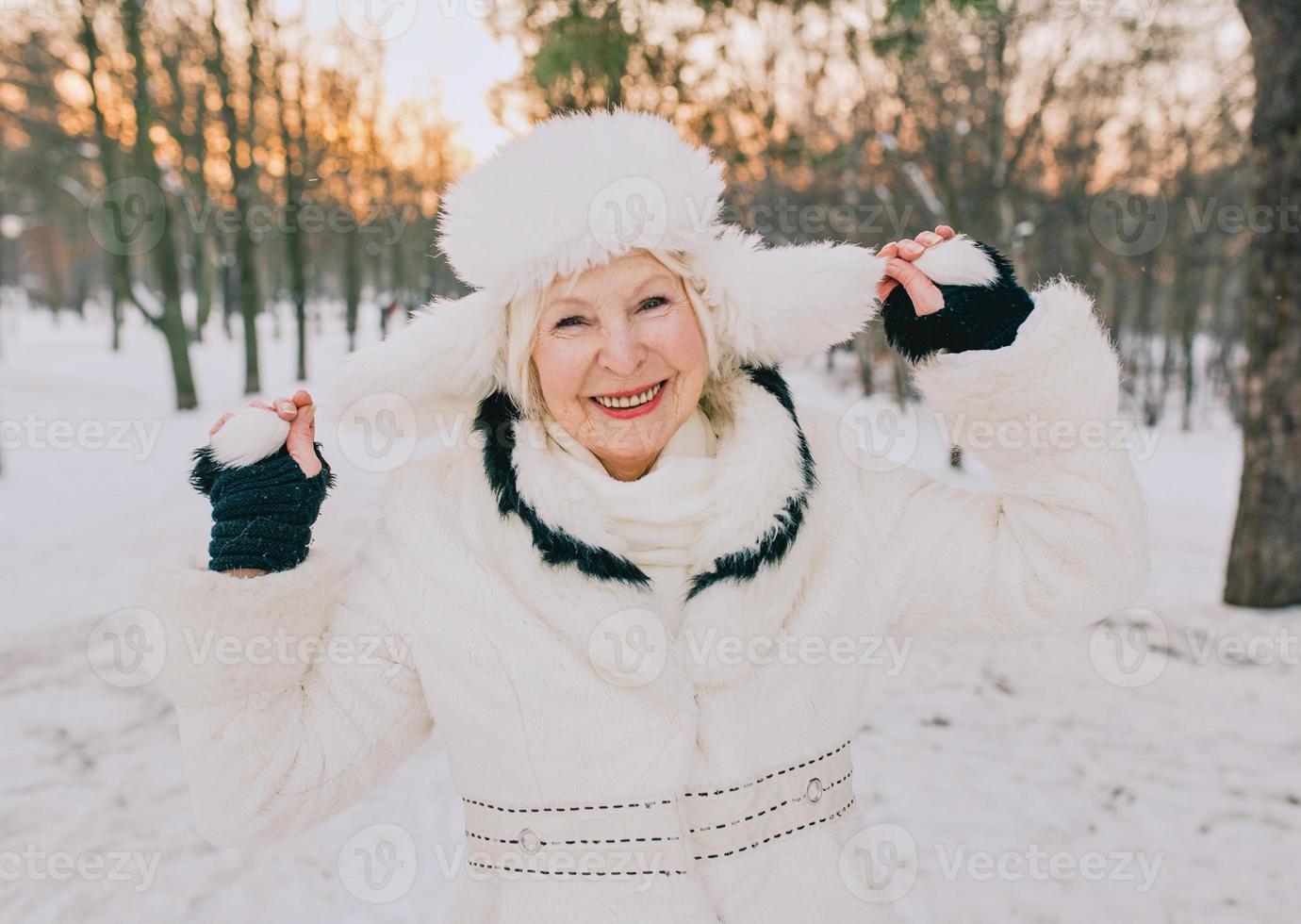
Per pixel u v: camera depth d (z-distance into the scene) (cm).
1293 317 545
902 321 108
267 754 95
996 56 1130
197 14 1691
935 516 113
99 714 423
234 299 3139
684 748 98
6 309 4366
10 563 650
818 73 833
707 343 109
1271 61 528
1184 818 327
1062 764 371
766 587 100
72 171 2088
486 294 104
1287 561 557
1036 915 267
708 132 544
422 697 106
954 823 322
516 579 99
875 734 400
